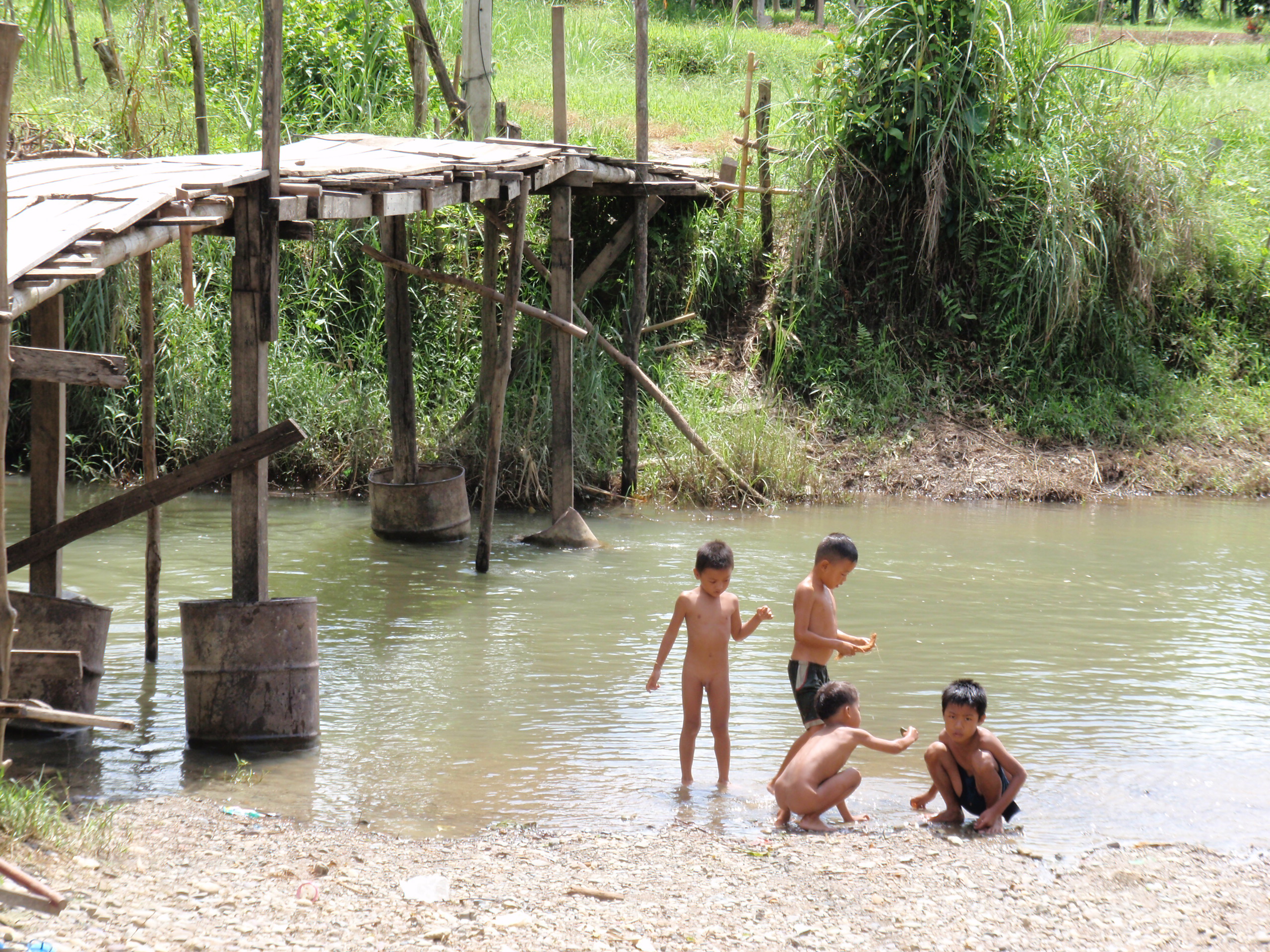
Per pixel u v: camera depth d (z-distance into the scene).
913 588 9.98
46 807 4.80
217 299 14.17
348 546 11.19
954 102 14.59
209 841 4.96
